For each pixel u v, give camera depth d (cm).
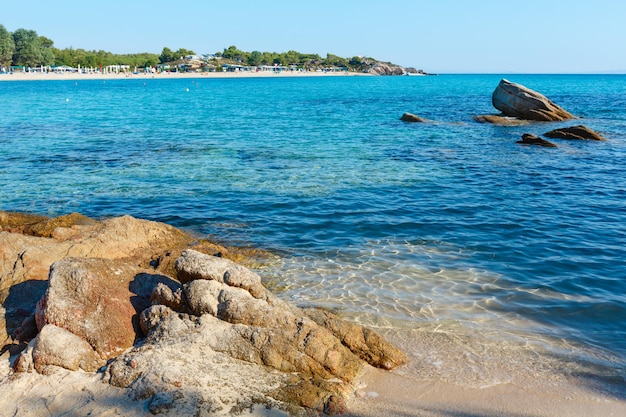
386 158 2733
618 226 1630
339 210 1786
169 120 4741
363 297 1133
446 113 5362
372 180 2225
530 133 3438
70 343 820
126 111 5709
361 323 1019
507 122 4278
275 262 1336
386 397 789
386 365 866
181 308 896
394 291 1165
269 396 742
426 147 3091
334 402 745
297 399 741
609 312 1078
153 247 1337
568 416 755
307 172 2384
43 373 795
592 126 4041
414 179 2248
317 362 812
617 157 2745
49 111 5591
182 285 922
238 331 830
